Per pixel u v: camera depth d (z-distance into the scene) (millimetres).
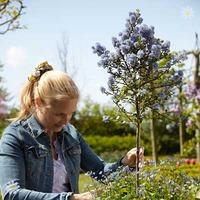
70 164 1954
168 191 1987
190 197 2139
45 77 1784
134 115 1951
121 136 17172
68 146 1970
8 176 1722
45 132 1851
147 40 1878
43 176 1856
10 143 1795
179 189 2029
